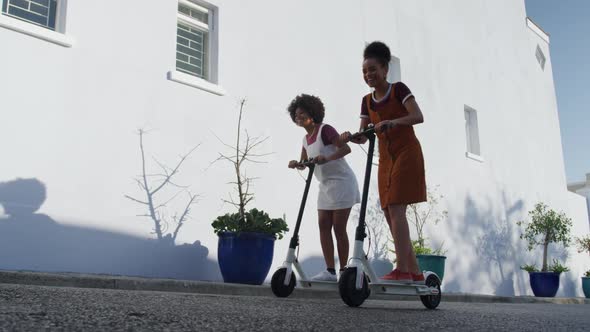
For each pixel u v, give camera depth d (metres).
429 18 9.17
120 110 4.84
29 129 4.25
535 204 11.23
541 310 3.78
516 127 11.17
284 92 6.37
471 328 1.98
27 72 4.31
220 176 5.52
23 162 4.19
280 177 6.10
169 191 5.07
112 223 4.62
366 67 3.15
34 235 4.17
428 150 8.53
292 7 6.70
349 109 7.22
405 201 3.00
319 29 7.02
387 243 7.29
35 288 2.48
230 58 5.87
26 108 4.26
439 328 1.92
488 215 9.60
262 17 6.30
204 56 5.84
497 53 11.01
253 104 5.99
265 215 4.89
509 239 10.05
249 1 6.20
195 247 5.18
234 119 5.76
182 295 2.92
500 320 2.38
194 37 5.79
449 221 8.60
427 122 8.65
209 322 1.67
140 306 1.99
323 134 4.05
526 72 12.09
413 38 8.73
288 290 3.57
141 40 5.11
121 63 4.92
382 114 3.15
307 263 6.19
